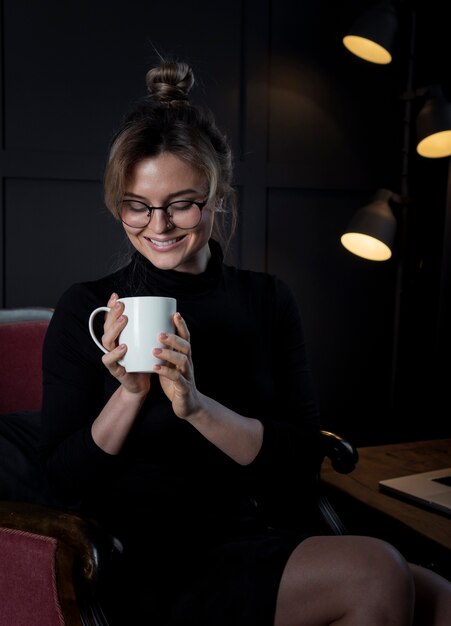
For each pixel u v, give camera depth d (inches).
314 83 87.5
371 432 96.3
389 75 91.6
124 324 31.7
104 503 40.4
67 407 39.6
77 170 76.4
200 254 43.6
